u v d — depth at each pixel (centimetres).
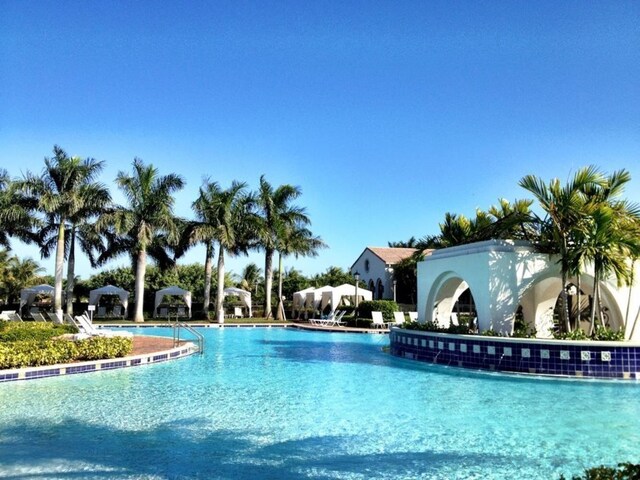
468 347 1411
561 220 1370
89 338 1460
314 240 3925
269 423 835
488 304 1427
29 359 1245
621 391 1105
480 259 1470
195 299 4947
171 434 771
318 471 621
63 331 1853
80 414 888
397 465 643
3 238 3238
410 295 4622
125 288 4888
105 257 3472
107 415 880
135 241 3419
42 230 3234
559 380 1229
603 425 832
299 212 3828
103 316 3853
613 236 1290
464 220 1988
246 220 3606
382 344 2177
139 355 1476
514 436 770
